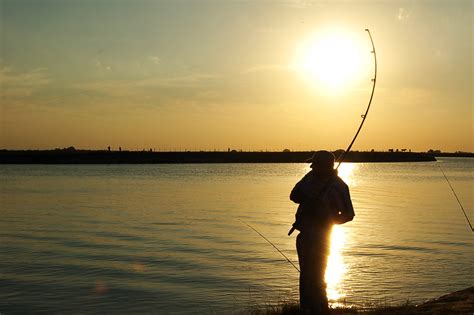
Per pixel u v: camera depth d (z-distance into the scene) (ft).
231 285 52.54
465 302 28.63
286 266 61.26
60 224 103.50
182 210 131.34
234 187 227.81
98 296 49.26
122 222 106.42
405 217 112.37
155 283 53.98
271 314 30.99
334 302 43.04
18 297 49.24
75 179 290.97
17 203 150.30
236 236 85.92
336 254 67.77
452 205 143.02
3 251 73.20
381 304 41.09
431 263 61.82
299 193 23.68
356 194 188.34
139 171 418.51
